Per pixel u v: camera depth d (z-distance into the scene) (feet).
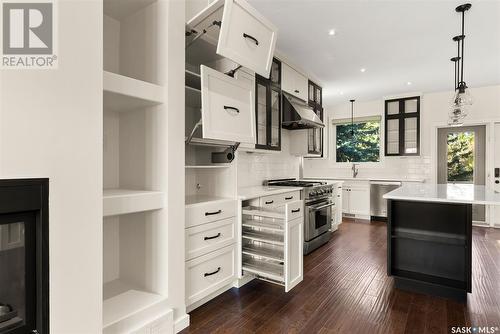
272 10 8.61
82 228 4.36
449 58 12.30
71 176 4.24
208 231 7.22
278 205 10.08
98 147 4.59
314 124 12.96
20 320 3.78
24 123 3.79
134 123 6.48
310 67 13.43
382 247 12.37
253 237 8.17
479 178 16.60
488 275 9.04
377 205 17.80
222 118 6.81
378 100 19.42
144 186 6.29
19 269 3.80
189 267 6.68
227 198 8.23
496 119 15.93
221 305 7.20
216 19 6.59
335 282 8.65
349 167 20.67
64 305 4.14
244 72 8.93
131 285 6.38
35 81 3.90
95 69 4.57
